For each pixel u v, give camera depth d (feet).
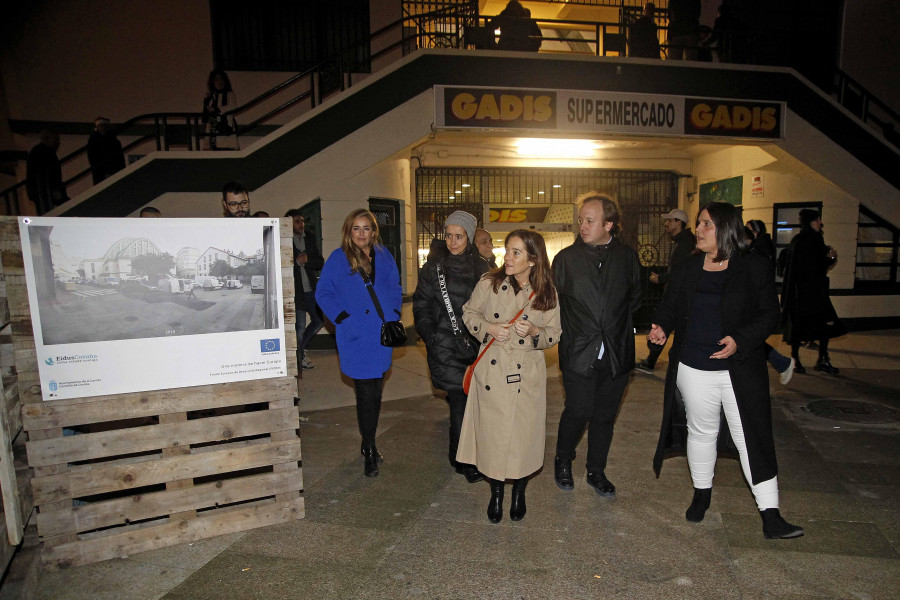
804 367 23.20
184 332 9.94
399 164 31.37
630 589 8.70
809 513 11.13
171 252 9.75
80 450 9.40
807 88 31.01
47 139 27.55
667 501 11.71
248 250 10.25
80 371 9.34
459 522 10.90
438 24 34.99
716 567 9.28
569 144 34.53
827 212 31.94
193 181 26.61
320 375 23.08
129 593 8.76
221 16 34.86
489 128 28.17
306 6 35.29
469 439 11.07
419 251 36.37
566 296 11.43
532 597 8.54
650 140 30.53
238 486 10.52
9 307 8.93
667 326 10.78
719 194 36.78
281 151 27.04
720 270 9.97
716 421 10.34
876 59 37.35
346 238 12.67
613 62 29.14
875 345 28.19
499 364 10.46
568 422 11.73
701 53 33.55
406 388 21.30
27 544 9.32
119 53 33.88
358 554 9.80
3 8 32.60
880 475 12.96
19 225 8.86
